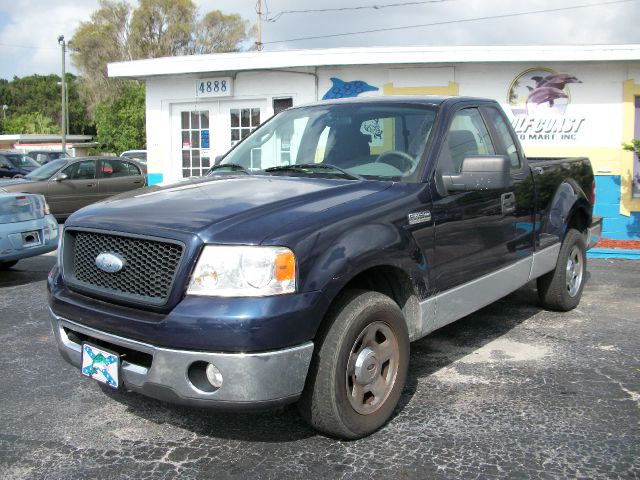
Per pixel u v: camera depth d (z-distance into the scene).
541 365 4.73
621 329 5.64
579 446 3.47
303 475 3.21
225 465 3.33
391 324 3.61
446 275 4.08
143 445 3.57
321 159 4.49
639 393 4.19
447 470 3.23
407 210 3.75
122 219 3.40
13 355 5.12
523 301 6.62
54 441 3.63
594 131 11.34
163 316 3.10
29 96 95.62
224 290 3.03
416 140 4.24
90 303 3.41
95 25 56.12
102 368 3.32
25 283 7.87
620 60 10.73
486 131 4.88
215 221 3.20
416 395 4.19
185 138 13.41
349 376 3.43
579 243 6.18
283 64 11.79
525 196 5.05
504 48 10.94
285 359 3.05
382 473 3.21
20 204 7.47
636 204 11.27
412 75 11.77
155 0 55.38
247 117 12.89
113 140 51.25
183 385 3.05
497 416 3.86
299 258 3.10
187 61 12.34
